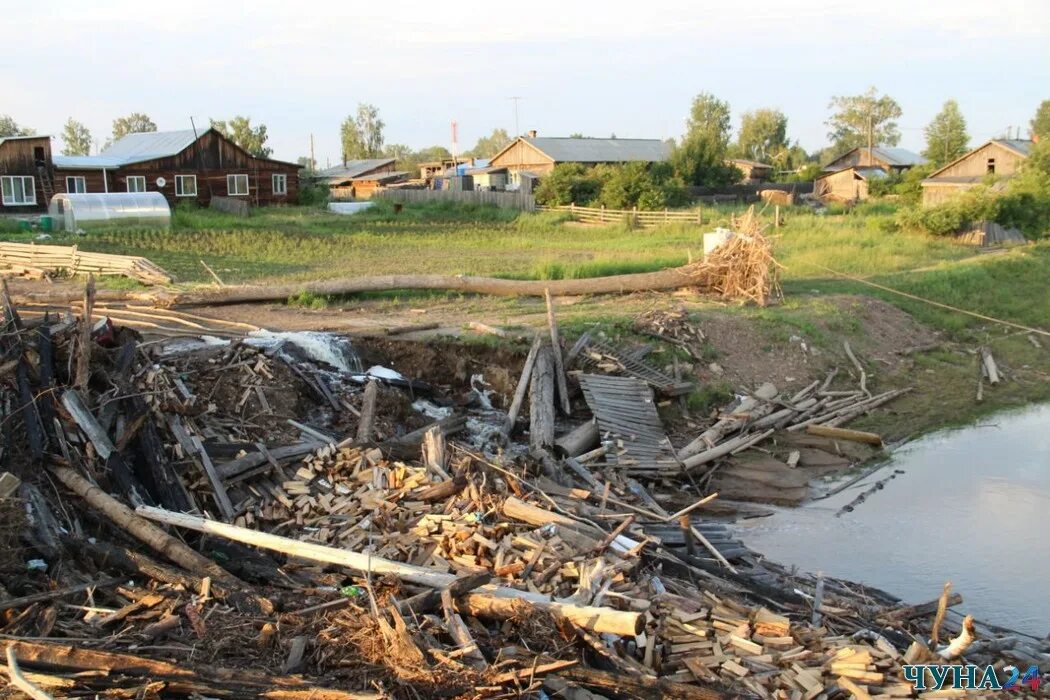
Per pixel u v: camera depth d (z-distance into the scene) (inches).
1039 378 873.5
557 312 821.2
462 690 271.9
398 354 671.8
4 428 389.4
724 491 577.0
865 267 1181.1
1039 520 527.8
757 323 825.5
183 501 406.3
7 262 976.3
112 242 1254.9
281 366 563.2
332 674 280.1
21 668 269.4
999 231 1524.4
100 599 321.1
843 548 491.2
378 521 401.1
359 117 4734.3
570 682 282.4
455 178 2536.9
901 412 752.3
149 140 1994.3
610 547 380.5
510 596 321.4
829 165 3213.6
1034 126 3513.8
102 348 460.8
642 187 1867.6
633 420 631.8
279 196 1985.7
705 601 358.6
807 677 305.4
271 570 350.6
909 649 335.6
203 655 286.4
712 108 3422.7
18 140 1582.2
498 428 588.7
